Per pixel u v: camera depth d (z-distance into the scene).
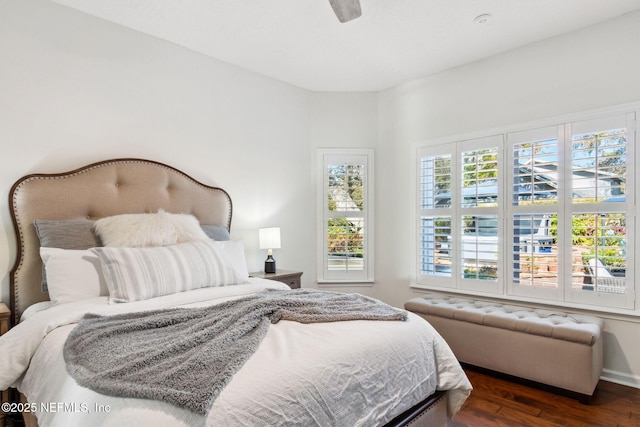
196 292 2.07
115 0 2.42
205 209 3.11
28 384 1.43
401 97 3.92
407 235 3.88
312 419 1.12
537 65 3.02
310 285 4.07
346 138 4.11
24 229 2.24
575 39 2.84
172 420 0.89
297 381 1.13
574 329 2.34
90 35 2.58
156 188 2.81
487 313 2.75
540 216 2.97
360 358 1.35
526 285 3.03
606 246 2.67
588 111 2.76
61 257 2.05
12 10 2.28
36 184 2.30
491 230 3.25
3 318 1.90
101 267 2.06
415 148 3.81
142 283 1.94
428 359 1.67
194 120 3.14
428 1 2.44
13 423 1.90
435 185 3.65
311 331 1.48
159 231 2.36
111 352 1.22
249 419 0.97
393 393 1.45
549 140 2.95
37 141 2.36
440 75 3.62
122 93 2.73
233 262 2.60
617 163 2.65
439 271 3.61
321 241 4.11
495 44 3.06
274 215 3.75
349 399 1.26
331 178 4.11
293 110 3.93
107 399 0.97
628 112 2.61
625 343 2.60
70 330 1.52
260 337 1.35
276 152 3.77
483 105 3.33
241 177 3.48
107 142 2.66
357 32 2.85
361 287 4.11
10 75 2.27
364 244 4.10
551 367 2.41
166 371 1.06
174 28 2.78
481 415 2.17
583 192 2.78
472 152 3.39
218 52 3.18
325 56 3.26
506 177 3.17
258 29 2.80
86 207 2.49
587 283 2.73
